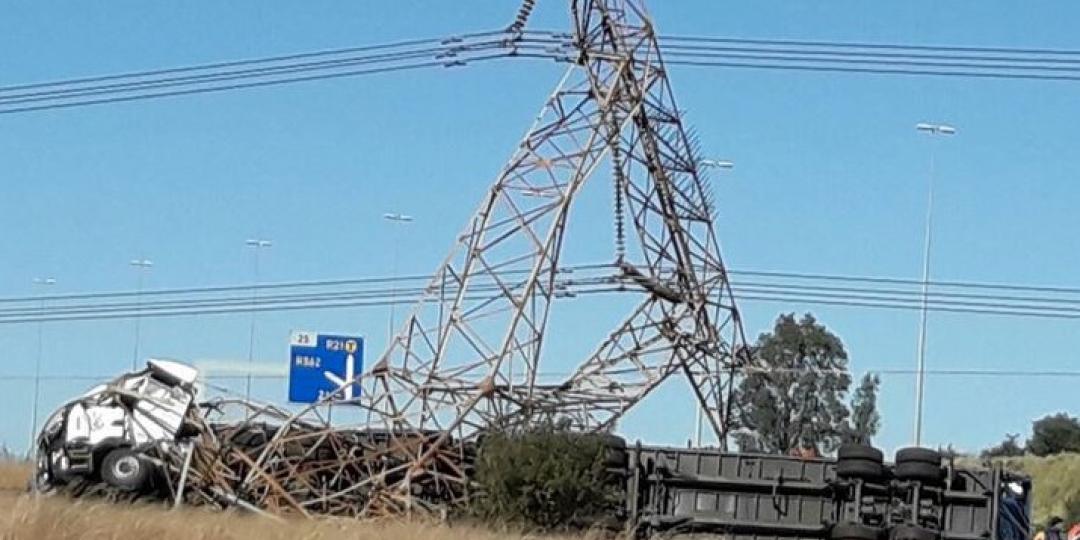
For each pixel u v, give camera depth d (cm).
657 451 4891
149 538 2973
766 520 4803
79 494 4538
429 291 5203
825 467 4819
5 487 5172
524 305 5134
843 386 7588
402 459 5156
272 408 5228
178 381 4981
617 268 5347
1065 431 12569
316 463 5156
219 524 3325
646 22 5116
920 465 4697
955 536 4672
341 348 6081
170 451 4859
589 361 5431
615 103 5109
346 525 3850
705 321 5497
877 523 4697
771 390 7438
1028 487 5097
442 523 4491
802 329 7581
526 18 5072
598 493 4772
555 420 5141
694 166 5347
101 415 4875
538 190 5119
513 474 4756
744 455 4862
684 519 4809
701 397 5619
